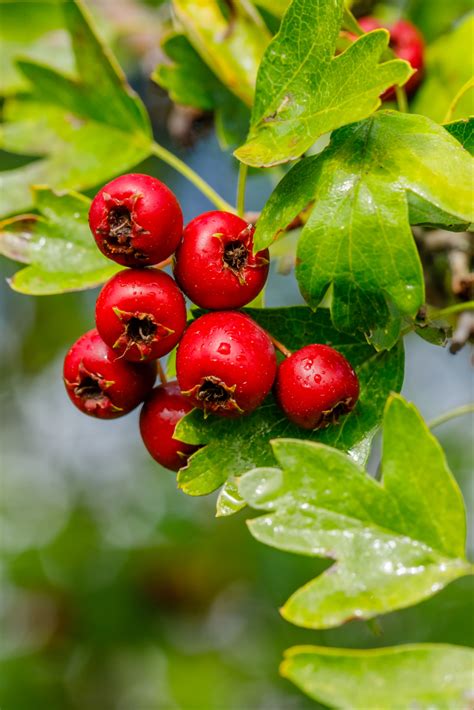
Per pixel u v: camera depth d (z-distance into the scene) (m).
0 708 0.48
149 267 0.27
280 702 0.48
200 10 0.31
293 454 0.26
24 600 0.51
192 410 0.27
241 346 0.26
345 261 0.26
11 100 0.32
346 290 0.27
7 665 0.49
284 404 0.27
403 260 0.26
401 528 0.26
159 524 0.53
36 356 0.57
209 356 0.26
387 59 0.29
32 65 0.31
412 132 0.27
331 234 0.27
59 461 0.58
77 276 0.29
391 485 0.26
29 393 0.59
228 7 0.31
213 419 0.27
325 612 0.25
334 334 0.28
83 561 0.52
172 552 0.51
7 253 0.29
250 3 0.31
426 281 0.32
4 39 0.36
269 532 0.26
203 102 0.33
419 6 0.33
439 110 0.31
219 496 0.27
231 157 0.35
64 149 0.31
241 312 0.27
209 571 0.51
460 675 0.25
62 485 0.57
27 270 0.29
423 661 0.25
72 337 0.57
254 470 0.26
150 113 0.41
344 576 0.25
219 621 0.51
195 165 0.46
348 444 0.27
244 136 0.33
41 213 0.29
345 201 0.26
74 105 0.31
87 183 0.31
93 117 0.31
